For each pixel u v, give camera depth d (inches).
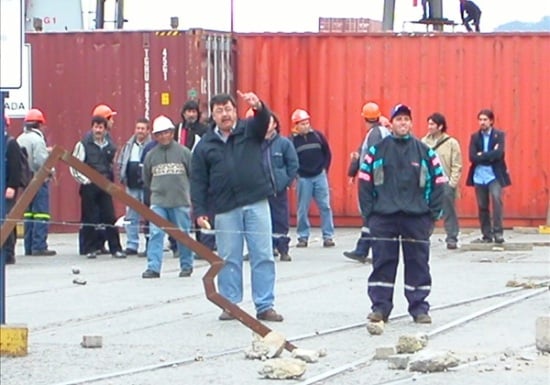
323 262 1341.0
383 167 885.8
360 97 1758.1
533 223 1733.5
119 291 1104.8
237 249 905.5
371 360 746.8
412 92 1748.3
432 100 1747.0
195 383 684.7
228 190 898.7
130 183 1427.2
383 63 1753.2
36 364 741.9
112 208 1432.1
